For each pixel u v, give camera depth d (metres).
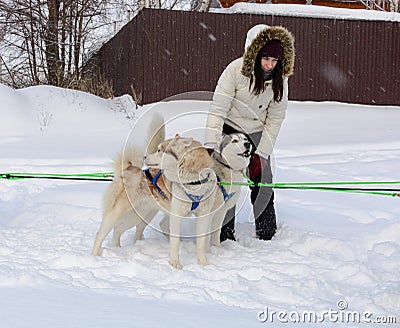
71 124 13.85
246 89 4.82
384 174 8.21
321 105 15.78
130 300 3.25
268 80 4.86
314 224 5.69
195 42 15.25
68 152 10.70
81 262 4.33
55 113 14.38
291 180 7.78
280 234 5.40
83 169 8.66
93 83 19.75
